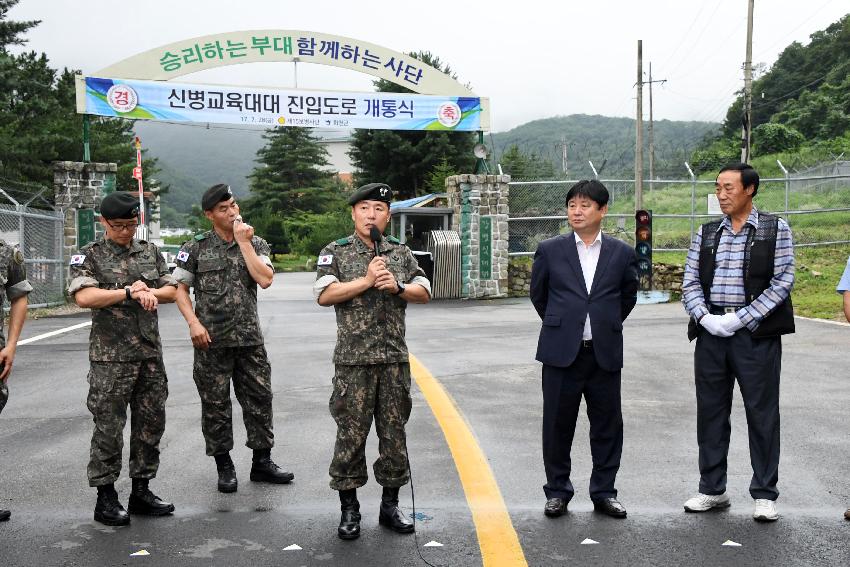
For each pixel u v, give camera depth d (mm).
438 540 3918
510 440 5809
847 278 4523
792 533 3973
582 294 4324
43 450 5676
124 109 18422
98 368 4258
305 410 6871
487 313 16703
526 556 3697
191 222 65000
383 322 4164
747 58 24953
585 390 4344
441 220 23031
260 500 4574
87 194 18531
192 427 6309
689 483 4793
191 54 18750
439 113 20391
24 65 31016
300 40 19312
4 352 4289
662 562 3617
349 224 52031
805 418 6430
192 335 4629
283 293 22391
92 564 3641
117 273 4352
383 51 19906
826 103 47219
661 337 11727
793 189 28859
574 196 4371
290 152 63281
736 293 4352
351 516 4023
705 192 31391
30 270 16938
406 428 6160
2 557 3721
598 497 4301
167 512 4332
